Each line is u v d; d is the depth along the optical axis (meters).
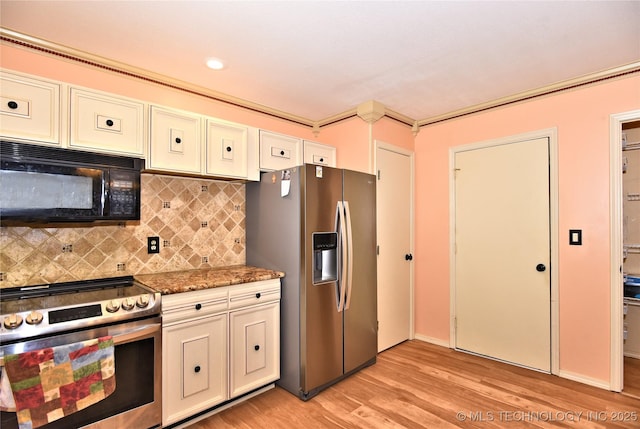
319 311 2.46
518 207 2.91
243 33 1.93
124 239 2.33
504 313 2.97
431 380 2.63
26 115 1.70
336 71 2.44
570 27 1.88
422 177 3.58
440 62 2.30
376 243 2.99
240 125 2.59
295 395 2.42
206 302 2.11
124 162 2.00
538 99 2.80
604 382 2.47
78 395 1.57
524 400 2.32
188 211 2.64
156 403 1.87
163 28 1.88
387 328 3.27
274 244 2.64
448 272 3.35
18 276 1.95
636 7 1.69
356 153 3.23
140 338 1.80
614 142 2.44
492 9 1.71
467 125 3.25
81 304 1.65
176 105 2.62
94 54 2.16
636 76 2.36
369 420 2.10
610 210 2.46
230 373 2.22
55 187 1.77
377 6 1.69
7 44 1.93
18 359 1.44
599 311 2.50
